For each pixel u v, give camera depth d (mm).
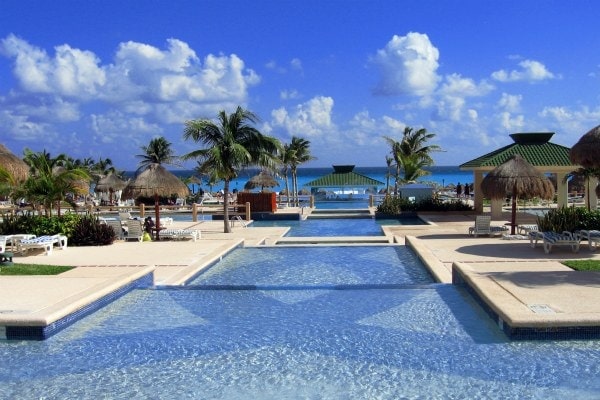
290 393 6688
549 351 7770
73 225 18109
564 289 9625
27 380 7184
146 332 8930
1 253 13977
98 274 12383
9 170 15062
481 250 15625
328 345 8266
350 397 6535
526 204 39125
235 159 21875
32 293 9961
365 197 47281
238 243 18094
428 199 31734
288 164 43062
